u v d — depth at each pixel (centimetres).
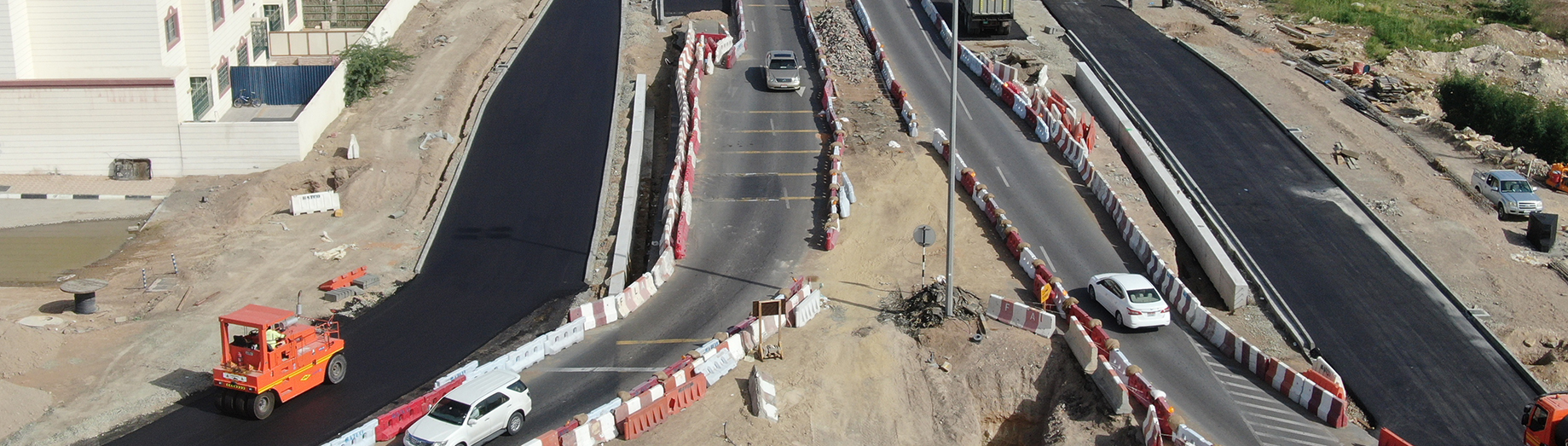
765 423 3091
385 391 3219
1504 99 6275
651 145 5303
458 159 4997
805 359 3450
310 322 3631
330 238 4359
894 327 3662
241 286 3931
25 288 3869
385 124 5378
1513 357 3706
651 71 6144
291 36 6088
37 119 4809
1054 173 4925
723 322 3650
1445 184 5266
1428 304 4103
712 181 4800
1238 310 4006
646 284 3809
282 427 3005
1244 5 8125
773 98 5731
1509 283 4334
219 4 5359
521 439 2958
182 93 4922
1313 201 4906
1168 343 3644
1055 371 3434
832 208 4419
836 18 6688
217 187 4847
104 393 3186
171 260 4134
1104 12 7381
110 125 4853
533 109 5544
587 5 7175
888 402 3288
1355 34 7662
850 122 5403
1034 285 3938
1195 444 2938
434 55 6228
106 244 4303
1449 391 3550
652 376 3294
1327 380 3291
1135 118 5691
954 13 3484
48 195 4700
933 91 5822
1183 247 4491
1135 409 3206
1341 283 4241
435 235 4347
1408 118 6159
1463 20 8381
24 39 4819
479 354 3453
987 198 4484
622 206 4512
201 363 3381
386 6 6488
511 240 4306
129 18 4869
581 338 3531
